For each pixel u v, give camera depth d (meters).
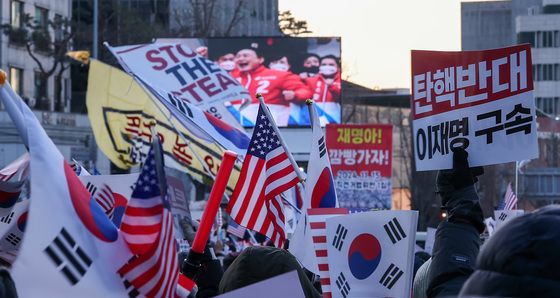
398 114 107.31
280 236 10.23
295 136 59.47
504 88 7.03
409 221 7.36
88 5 82.19
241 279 6.37
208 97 14.42
